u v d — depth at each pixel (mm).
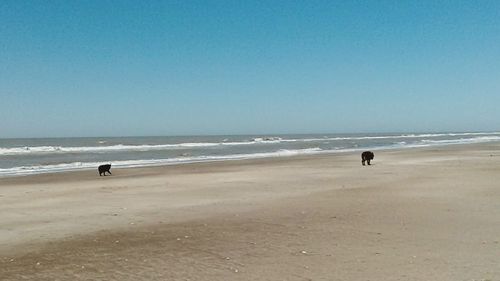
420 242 10508
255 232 11836
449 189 19547
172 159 47312
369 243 10477
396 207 15203
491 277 7906
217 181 24953
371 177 25484
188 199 18250
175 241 11055
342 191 19578
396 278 7977
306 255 9562
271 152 61344
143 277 8367
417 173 27281
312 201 16891
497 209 14609
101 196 19500
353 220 13125
